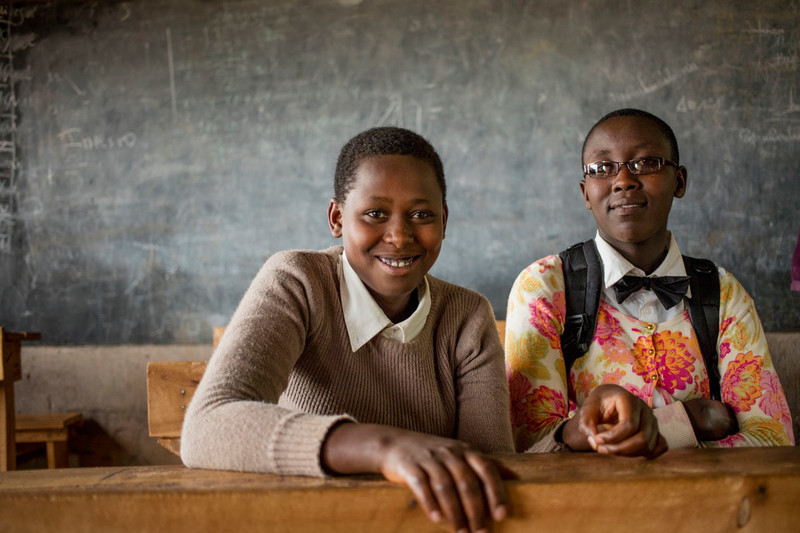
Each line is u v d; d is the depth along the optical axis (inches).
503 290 139.5
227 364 35.2
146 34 144.9
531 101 138.9
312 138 142.6
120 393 144.3
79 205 146.0
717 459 29.3
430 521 24.9
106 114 145.7
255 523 24.9
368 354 44.1
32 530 25.1
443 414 45.4
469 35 139.6
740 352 53.5
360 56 141.6
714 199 135.9
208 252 144.4
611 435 30.4
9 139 146.3
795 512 25.9
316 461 27.0
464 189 140.0
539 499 24.9
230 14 143.5
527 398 52.1
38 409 145.2
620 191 53.4
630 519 25.2
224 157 143.9
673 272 55.4
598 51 137.7
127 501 25.0
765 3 134.9
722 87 135.7
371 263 42.1
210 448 29.9
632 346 54.0
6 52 146.1
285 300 40.9
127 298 145.4
